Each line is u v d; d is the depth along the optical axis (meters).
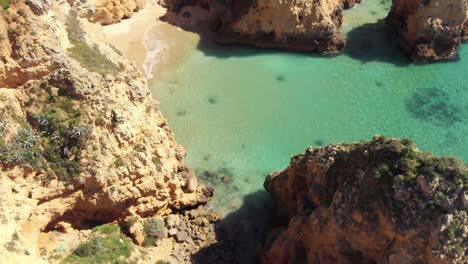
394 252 27.36
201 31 58.06
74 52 35.94
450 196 26.03
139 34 56.16
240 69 54.28
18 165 30.61
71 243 32.84
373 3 65.50
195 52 55.66
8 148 30.61
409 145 28.56
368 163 28.91
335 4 57.94
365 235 28.25
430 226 26.19
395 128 48.66
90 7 52.34
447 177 26.33
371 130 48.34
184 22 58.88
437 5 54.25
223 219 39.44
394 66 55.84
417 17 55.09
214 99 50.44
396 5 58.22
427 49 55.84
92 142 32.91
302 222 32.00
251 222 39.38
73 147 32.44
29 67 32.97
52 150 32.06
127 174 34.06
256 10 54.84
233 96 51.00
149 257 34.72
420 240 26.48
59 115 32.56
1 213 28.12
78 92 32.91
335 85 53.22
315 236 30.84
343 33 60.03
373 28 60.84
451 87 53.44
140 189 35.12
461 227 25.67
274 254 33.34
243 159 45.00
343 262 29.31
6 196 29.16
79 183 32.50
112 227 34.97
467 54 57.53
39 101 32.81
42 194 31.47
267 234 37.59
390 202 27.27
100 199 33.59
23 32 33.19
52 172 31.81
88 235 33.84
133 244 35.00
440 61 56.44
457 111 50.53
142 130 36.16
